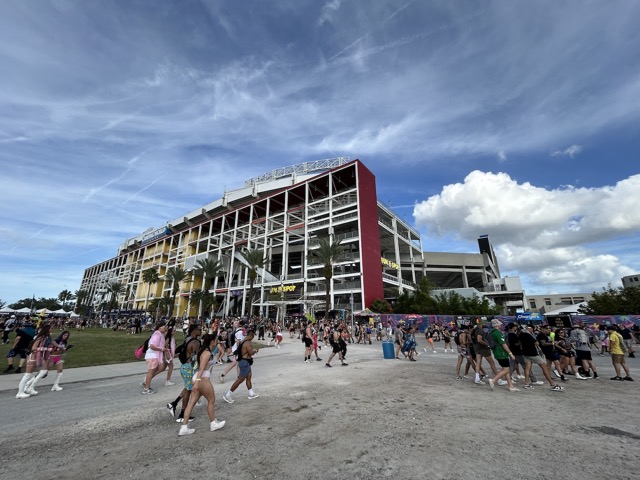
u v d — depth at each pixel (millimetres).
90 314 77812
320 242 41031
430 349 19703
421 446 4121
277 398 6926
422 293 44781
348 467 3553
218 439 4480
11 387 7969
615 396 6871
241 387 8195
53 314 52125
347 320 38938
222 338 13875
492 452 3898
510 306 75875
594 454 3811
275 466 3609
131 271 100500
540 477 3262
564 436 4430
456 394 7137
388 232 57125
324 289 47125
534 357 7688
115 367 11477
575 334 9570
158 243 92625
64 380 9078
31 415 5742
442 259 75250
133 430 4922
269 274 54781
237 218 67625
